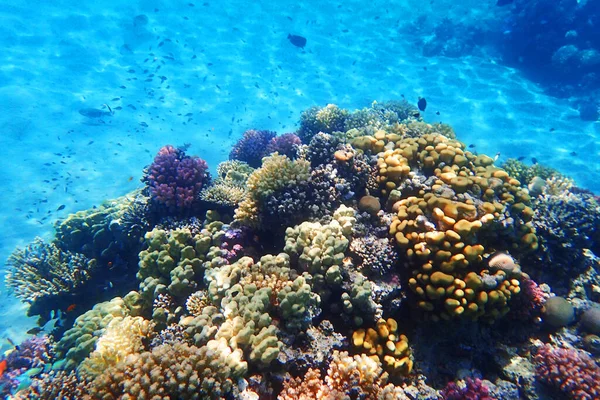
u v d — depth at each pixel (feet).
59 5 78.13
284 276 13.67
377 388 11.87
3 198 42.01
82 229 25.12
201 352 10.57
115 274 23.44
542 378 13.67
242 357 11.71
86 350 15.43
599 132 51.85
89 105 57.72
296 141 30.32
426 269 14.03
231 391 10.94
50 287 21.86
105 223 24.35
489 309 14.11
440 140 19.27
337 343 13.16
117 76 65.41
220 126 56.03
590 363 13.34
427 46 77.46
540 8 65.62
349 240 16.12
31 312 22.66
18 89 57.98
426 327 15.24
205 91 63.82
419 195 16.93
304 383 11.76
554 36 64.34
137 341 14.37
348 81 68.90
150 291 16.96
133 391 9.78
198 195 22.34
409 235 14.94
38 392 14.51
